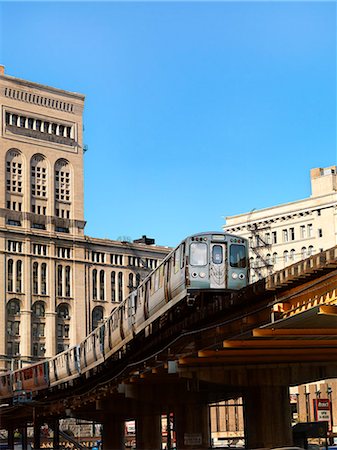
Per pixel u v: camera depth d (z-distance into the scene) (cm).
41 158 17912
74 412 10169
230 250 5441
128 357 7350
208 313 4991
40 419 12012
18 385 10919
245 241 5512
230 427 13062
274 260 14325
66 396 10194
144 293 6284
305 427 5647
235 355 5262
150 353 6681
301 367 5703
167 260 5753
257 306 4500
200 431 7081
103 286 18425
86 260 18200
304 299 4031
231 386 5916
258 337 4594
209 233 5434
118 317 7056
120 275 18788
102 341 7638
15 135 17538
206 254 5381
